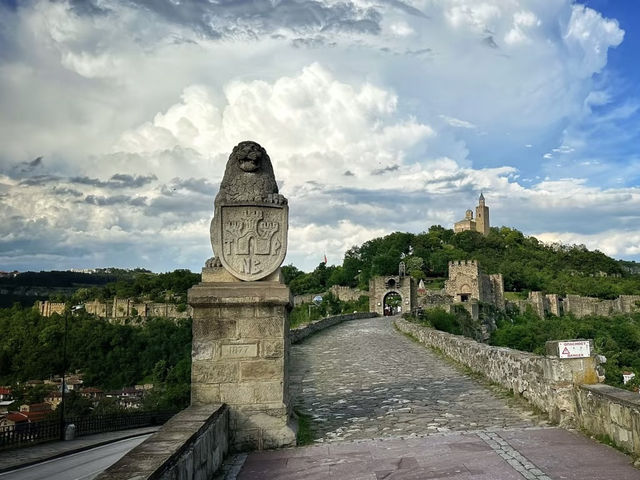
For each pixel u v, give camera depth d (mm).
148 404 34000
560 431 7426
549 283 114938
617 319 85875
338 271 105562
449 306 67188
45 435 17859
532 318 91562
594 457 6078
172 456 4344
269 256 7793
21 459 13930
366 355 19906
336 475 6035
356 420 9266
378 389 12562
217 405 7020
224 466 6598
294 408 10219
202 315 7547
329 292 87438
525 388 9711
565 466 5801
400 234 115688
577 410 7555
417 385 12773
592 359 7895
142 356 45406
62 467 12516
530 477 5500
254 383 7465
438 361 17234
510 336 70750
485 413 9141
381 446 7270
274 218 7922
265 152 8227
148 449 4504
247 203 7871
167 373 40844
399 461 6449
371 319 48531
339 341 26000
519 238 144500
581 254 139000
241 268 7727
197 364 7453
